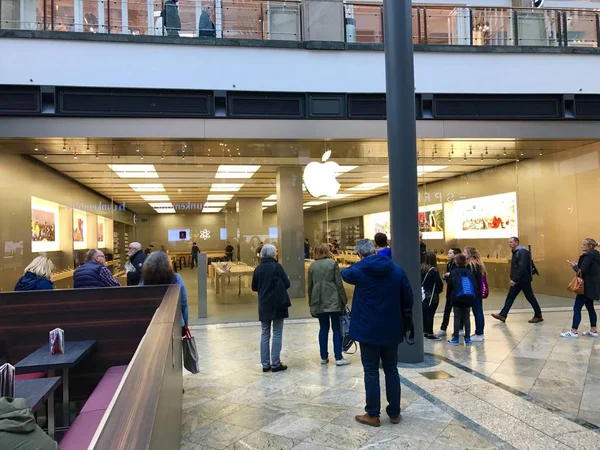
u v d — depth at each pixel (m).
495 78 10.13
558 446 3.76
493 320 9.62
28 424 1.79
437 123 9.96
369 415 4.27
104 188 10.91
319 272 6.25
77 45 8.66
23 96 8.48
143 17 9.07
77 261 10.52
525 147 11.36
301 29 9.69
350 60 9.70
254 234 11.23
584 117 10.36
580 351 6.79
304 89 9.52
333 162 11.42
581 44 10.65
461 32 10.23
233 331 8.91
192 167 11.00
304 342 7.78
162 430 1.63
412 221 6.40
